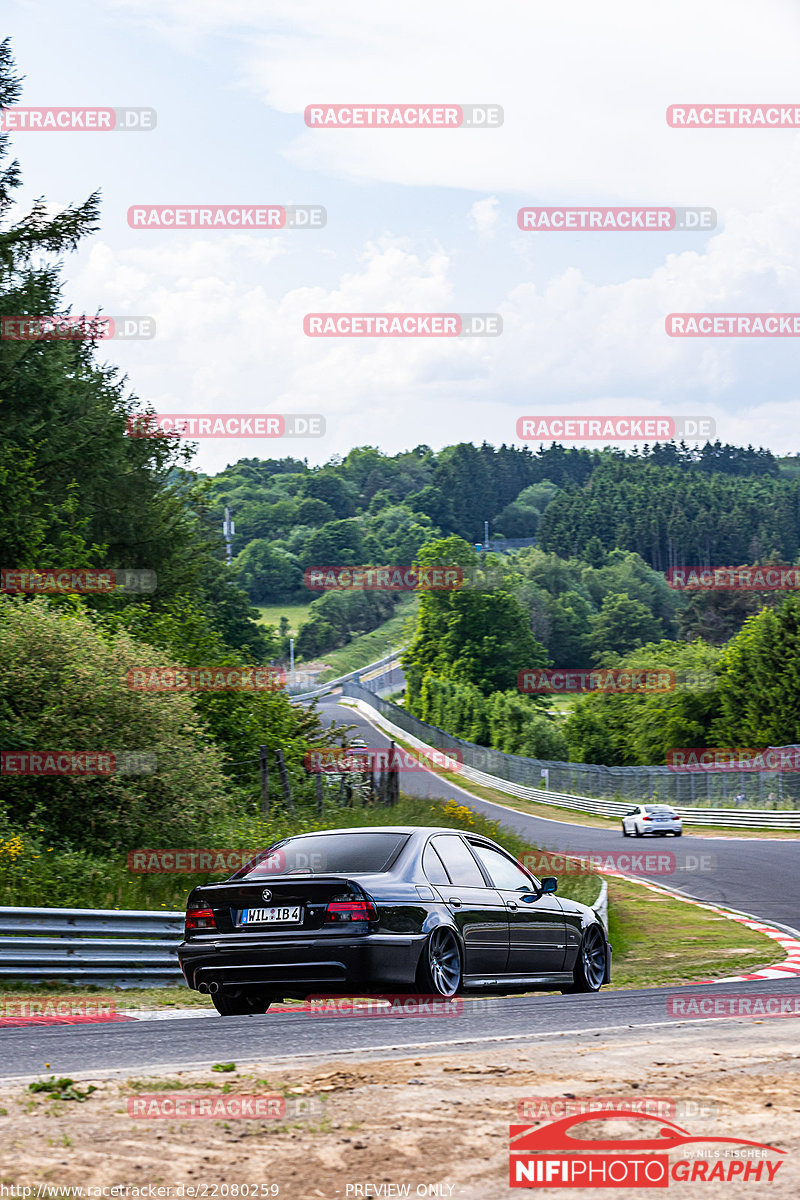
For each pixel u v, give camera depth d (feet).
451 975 59.62
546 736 555.69
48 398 186.80
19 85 188.75
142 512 207.21
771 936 119.75
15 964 70.28
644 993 68.85
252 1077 36.09
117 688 112.57
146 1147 28.40
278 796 141.69
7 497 162.40
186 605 197.26
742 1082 35.22
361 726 611.47
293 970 55.62
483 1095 33.37
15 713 110.11
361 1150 28.14
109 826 109.09
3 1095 33.94
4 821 102.53
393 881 58.49
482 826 170.71
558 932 69.67
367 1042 44.91
